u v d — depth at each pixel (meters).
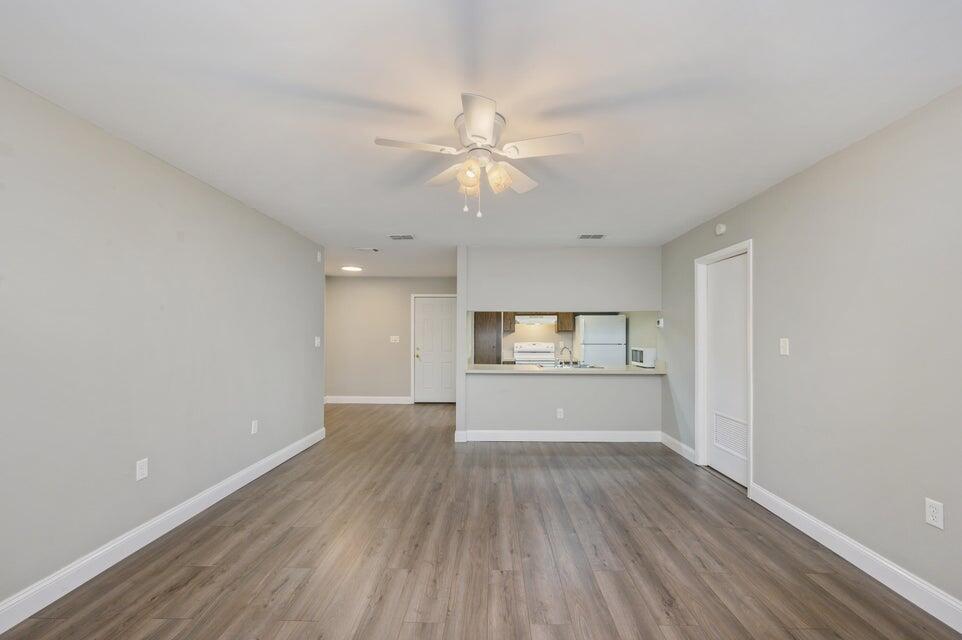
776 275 3.11
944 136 1.97
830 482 2.62
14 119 1.91
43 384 2.04
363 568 2.41
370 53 1.69
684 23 1.51
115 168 2.41
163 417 2.78
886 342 2.25
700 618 2.00
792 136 2.37
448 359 7.90
